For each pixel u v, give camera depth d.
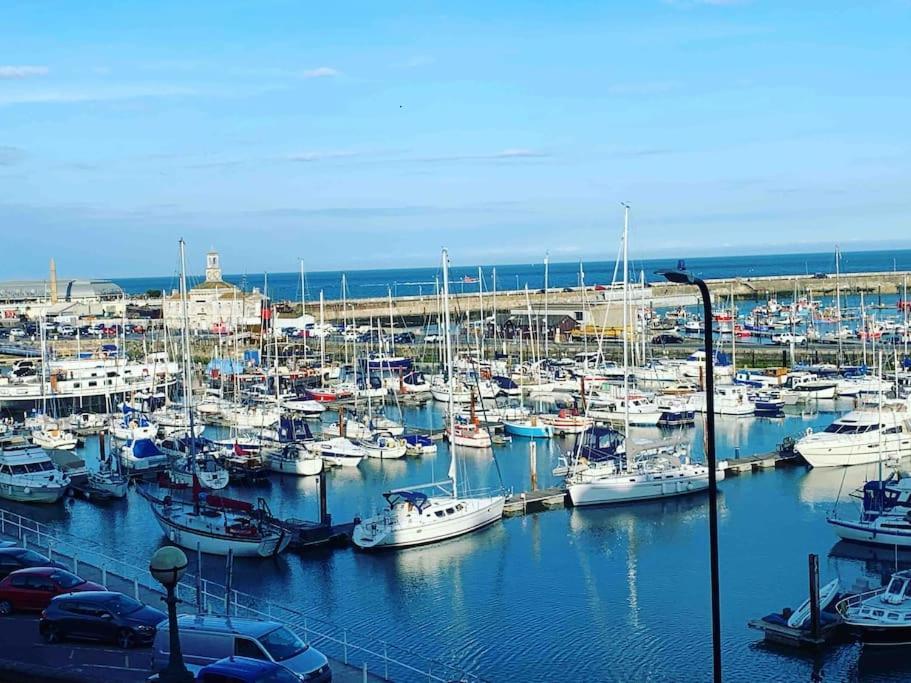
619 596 46.03
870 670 36.78
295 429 80.19
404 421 95.44
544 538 55.66
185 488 63.41
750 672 37.00
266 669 24.47
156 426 85.12
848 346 132.38
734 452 79.25
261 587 47.78
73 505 64.88
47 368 106.38
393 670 37.50
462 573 49.78
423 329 172.75
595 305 160.88
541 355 132.12
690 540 54.81
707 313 20.48
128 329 165.25
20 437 84.62
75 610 31.62
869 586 43.91
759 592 46.03
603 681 36.81
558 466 72.81
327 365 127.25
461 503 56.81
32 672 17.03
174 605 17.66
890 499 53.97
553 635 41.41
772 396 99.44
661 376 110.31
